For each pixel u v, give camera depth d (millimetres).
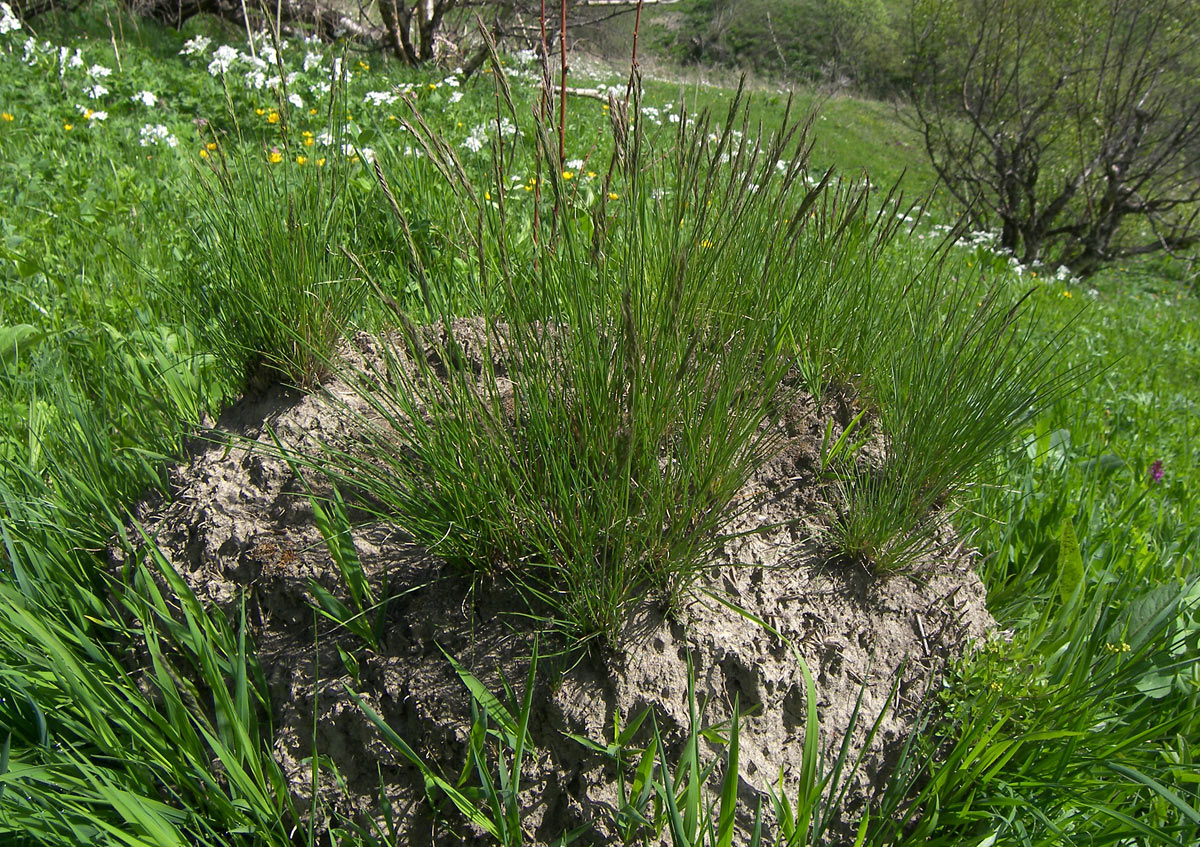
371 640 1796
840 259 2455
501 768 1579
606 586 1756
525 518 1814
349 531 1881
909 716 1903
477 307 2273
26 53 7879
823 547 2078
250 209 2332
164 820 1496
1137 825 1535
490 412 1887
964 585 2135
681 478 1839
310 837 1547
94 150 5773
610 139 7426
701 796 1684
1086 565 2527
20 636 1766
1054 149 12703
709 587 1906
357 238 3082
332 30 11852
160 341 2812
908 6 14141
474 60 11023
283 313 2232
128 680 1810
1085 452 3771
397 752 1719
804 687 1852
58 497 2156
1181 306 12258
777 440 2189
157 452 2285
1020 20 11977
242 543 1976
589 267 1824
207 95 7246
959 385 2141
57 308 3385
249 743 1580
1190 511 3396
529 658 1778
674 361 1783
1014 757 1822
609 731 1720
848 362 2451
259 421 2236
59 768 1600
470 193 1732
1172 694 2012
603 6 10859
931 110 13602
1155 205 12438
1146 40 11875
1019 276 9227
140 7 12008
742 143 1917
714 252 1936
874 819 1748
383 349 1945
